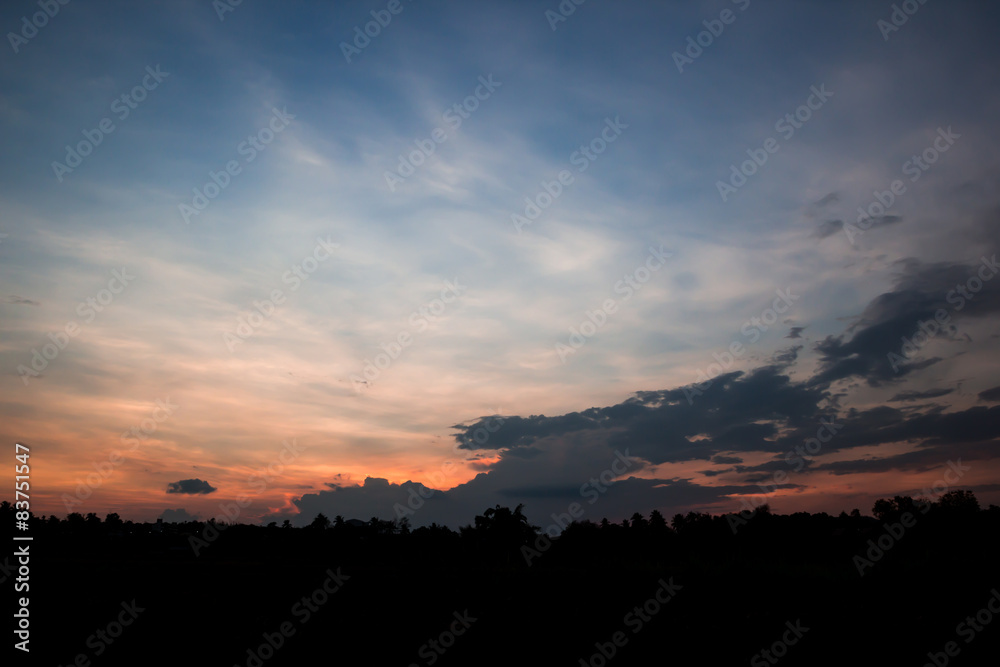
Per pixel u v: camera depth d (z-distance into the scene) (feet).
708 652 48.65
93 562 92.38
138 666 48.37
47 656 50.11
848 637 49.24
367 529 158.20
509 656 49.88
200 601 66.44
